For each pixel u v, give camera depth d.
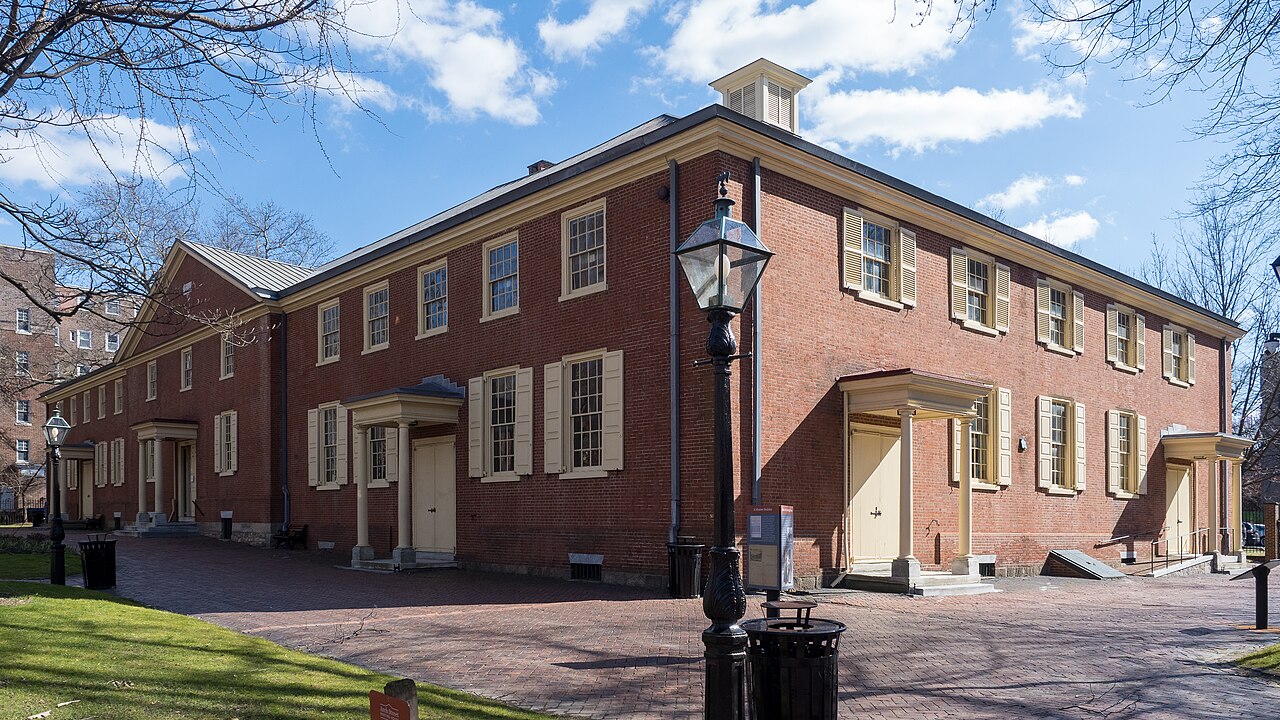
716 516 6.53
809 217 18.25
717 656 6.30
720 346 6.71
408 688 4.32
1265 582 13.34
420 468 23.25
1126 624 13.84
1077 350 25.48
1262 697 9.12
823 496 17.89
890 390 17.86
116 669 8.58
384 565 21.16
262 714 7.37
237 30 8.68
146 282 11.67
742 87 21.11
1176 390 30.27
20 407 56.25
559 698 8.57
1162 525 28.66
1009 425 22.78
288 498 28.27
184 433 33.22
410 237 23.55
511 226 21.08
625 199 18.42
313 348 27.80
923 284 20.78
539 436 19.84
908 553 17.53
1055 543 23.98
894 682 9.52
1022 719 8.16
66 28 8.62
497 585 17.89
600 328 18.66
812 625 6.96
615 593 16.44
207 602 15.27
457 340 22.28
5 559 21.67
